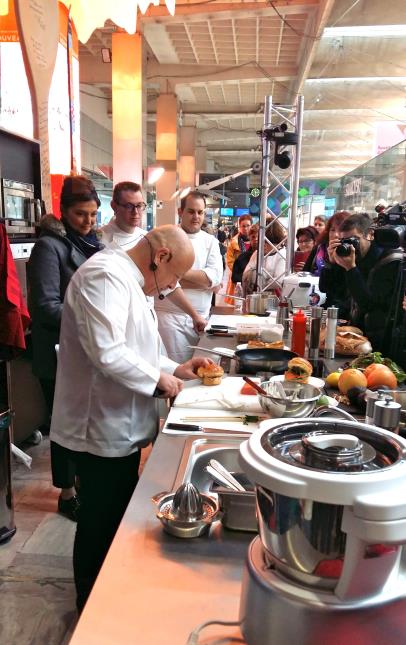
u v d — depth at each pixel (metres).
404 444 0.61
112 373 1.35
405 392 1.34
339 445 0.59
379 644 0.55
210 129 17.05
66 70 4.88
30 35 3.86
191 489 0.87
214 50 9.59
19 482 2.78
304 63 8.71
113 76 8.23
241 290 4.88
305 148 16.53
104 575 0.74
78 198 2.54
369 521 0.49
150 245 1.45
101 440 1.48
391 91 10.25
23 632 1.73
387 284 2.05
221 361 2.01
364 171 7.02
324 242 3.62
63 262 2.47
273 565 0.61
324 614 0.54
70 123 5.02
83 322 1.36
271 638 0.57
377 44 7.92
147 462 1.11
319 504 0.53
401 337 1.86
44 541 2.24
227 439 1.24
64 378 1.52
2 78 3.94
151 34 8.97
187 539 0.83
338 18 6.67
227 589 0.71
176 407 1.43
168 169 12.27
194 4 7.34
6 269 2.13
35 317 2.46
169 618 0.65
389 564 0.54
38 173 3.42
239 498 0.85
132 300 1.43
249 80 10.66
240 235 7.63
